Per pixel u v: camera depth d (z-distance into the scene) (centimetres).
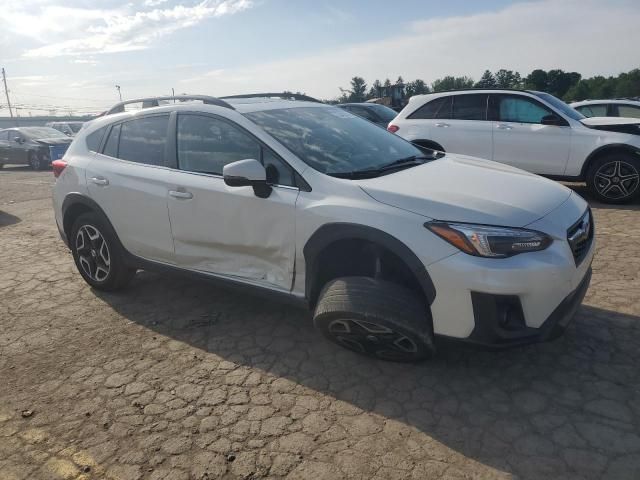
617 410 264
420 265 269
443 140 819
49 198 1006
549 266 261
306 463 238
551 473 225
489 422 260
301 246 310
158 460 245
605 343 328
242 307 414
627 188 694
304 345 348
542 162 746
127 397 296
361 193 294
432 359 321
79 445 258
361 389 294
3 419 281
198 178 360
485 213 269
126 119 420
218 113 360
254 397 291
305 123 372
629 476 221
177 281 477
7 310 430
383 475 228
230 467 238
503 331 263
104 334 378
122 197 402
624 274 437
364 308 274
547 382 291
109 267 436
